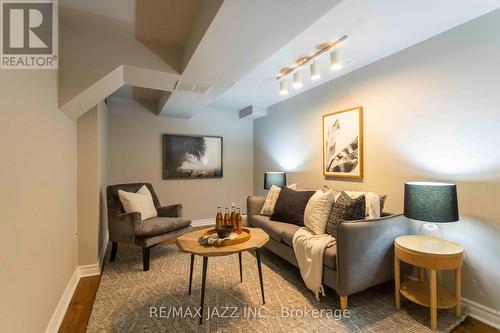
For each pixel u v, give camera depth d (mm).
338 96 3062
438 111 2074
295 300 2029
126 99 4066
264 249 3248
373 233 1924
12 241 1097
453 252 1697
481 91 1821
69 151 2143
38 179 1396
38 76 1414
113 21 1842
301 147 3746
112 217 2830
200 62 2051
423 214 1828
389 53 2420
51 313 1627
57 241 1764
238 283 2320
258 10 1374
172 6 1665
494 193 1769
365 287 1911
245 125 5066
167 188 4379
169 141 4352
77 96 1882
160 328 1693
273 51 1858
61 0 1591
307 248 2121
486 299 1809
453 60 1973
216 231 2051
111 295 2115
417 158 2234
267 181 3984
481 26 1814
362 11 1751
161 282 2350
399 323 1738
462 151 1930
